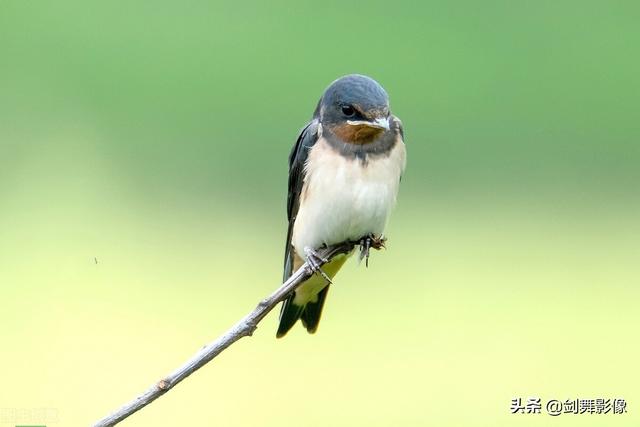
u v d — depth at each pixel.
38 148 18.70
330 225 9.23
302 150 9.42
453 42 20.11
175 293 14.72
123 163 18.52
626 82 19.64
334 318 14.23
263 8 20.47
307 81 19.66
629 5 20.61
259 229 16.89
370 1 20.55
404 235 16.77
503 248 16.36
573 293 15.05
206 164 18.39
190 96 19.25
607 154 18.92
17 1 20.17
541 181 18.42
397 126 9.25
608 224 17.16
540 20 20.47
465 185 18.39
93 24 20.22
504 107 19.20
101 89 19.39
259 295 14.83
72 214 17.22
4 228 16.81
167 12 20.42
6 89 19.34
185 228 16.80
